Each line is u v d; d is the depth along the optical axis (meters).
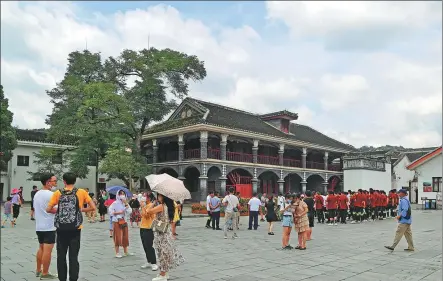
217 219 17.31
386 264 9.49
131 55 31.12
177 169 34.66
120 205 10.23
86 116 29.19
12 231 15.95
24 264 9.33
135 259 9.91
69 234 6.84
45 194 7.70
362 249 11.79
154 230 7.66
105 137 29.14
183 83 33.00
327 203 20.59
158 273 8.21
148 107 30.69
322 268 8.98
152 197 8.65
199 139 36.66
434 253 11.12
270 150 41.53
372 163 38.88
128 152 28.39
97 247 11.95
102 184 40.72
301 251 11.38
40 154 30.81
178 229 17.38
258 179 39.41
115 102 27.88
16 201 17.97
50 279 7.74
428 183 34.69
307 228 11.80
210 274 8.26
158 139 37.38
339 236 15.12
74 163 28.67
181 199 7.63
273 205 15.82
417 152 54.38
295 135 43.22
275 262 9.65
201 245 12.50
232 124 35.00
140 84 31.12
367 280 7.88
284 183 43.53
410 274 8.42
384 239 14.20
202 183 32.44
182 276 8.06
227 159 36.44
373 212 23.14
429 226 19.44
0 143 29.09
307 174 42.53
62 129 28.03
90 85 27.36
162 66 29.83
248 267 9.02
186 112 36.78
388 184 41.12
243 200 25.97
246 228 18.27
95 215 21.03
